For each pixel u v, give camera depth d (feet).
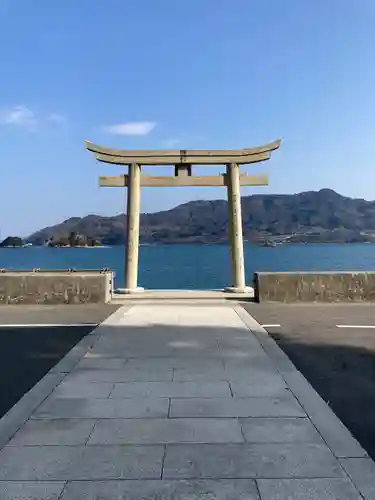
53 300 43.91
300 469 11.33
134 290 49.34
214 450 12.40
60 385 18.21
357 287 43.80
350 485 10.59
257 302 43.88
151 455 12.12
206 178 51.67
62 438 13.24
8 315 37.37
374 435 13.48
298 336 27.89
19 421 14.55
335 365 21.31
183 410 15.39
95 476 11.06
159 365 21.08
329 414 14.97
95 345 25.31
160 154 50.60
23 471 11.34
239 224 51.19
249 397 16.63
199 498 10.09
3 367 21.54
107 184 51.26
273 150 50.34
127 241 50.60
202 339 26.68
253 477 10.95
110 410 15.44
